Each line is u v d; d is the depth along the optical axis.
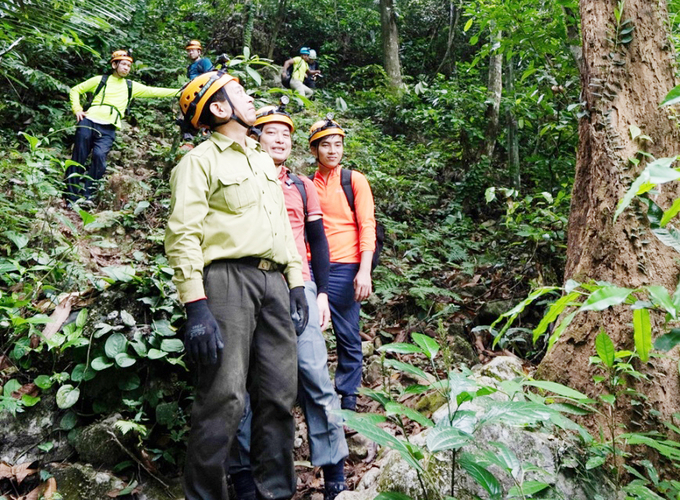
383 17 12.18
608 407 2.20
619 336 2.26
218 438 1.86
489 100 6.82
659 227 1.10
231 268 1.99
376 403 3.07
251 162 2.12
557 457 1.97
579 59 3.67
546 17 4.11
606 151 2.49
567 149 5.18
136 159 6.42
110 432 2.51
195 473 1.87
